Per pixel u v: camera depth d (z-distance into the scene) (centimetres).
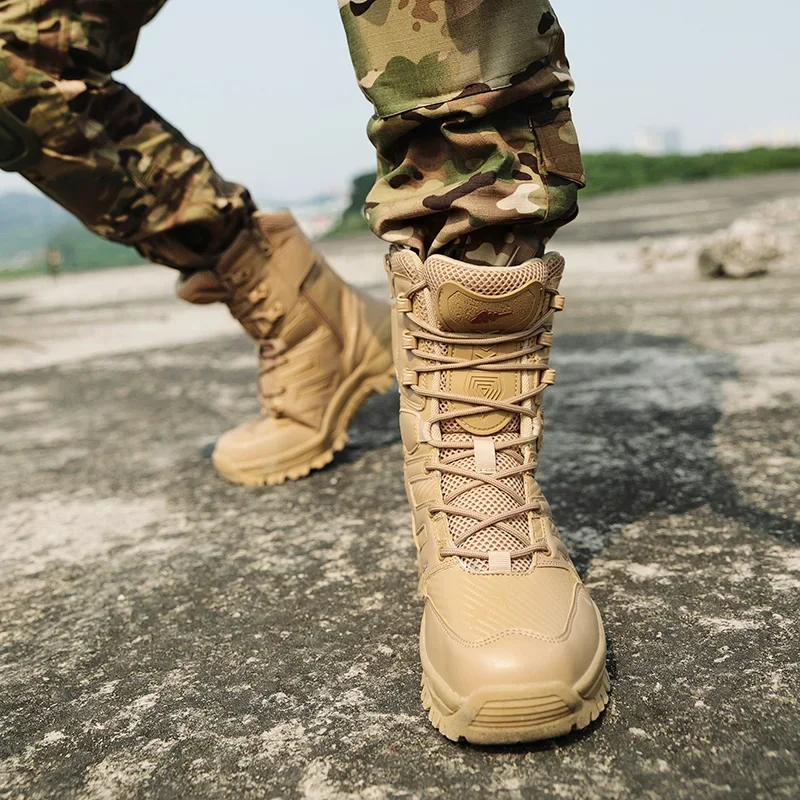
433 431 65
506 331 64
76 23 78
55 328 267
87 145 82
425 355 65
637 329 178
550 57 63
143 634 70
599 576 72
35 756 55
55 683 64
